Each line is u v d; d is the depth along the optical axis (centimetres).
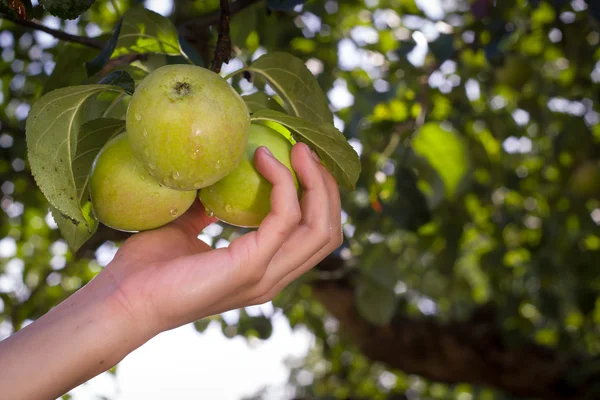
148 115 48
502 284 163
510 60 128
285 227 52
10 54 129
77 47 65
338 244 59
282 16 111
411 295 202
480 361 182
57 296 154
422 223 102
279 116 54
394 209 102
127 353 51
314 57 125
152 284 51
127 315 50
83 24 130
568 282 167
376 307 112
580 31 121
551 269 154
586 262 155
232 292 53
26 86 134
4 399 47
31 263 157
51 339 49
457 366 183
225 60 56
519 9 124
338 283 168
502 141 138
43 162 50
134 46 62
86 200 55
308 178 55
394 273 109
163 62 65
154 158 48
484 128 140
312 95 60
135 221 54
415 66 119
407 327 183
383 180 103
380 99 101
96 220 56
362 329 178
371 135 117
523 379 182
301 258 56
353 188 58
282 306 130
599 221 160
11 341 49
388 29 140
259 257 52
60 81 66
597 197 140
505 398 262
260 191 54
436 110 129
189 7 104
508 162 156
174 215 54
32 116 49
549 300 159
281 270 56
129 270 53
